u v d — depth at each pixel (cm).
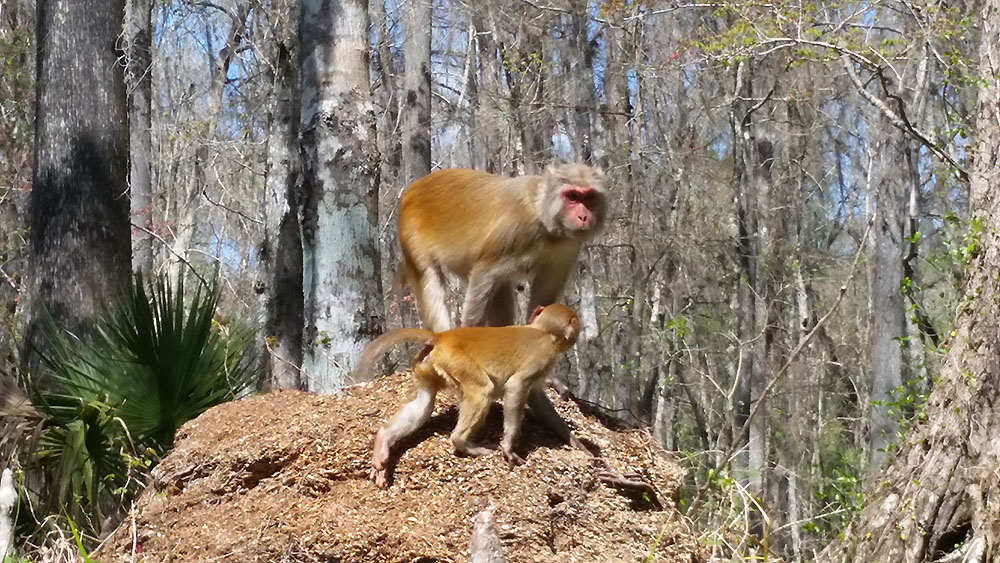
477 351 602
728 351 2541
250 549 586
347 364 1043
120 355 826
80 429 787
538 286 773
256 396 698
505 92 2566
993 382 992
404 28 2209
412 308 1934
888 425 1947
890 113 1311
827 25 1659
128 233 1251
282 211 1667
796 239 2805
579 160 2444
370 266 1073
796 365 2562
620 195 2338
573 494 614
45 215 1201
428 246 791
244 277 2520
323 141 1068
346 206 1063
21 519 782
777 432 2345
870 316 2725
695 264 2661
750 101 2522
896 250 1991
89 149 1216
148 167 2380
